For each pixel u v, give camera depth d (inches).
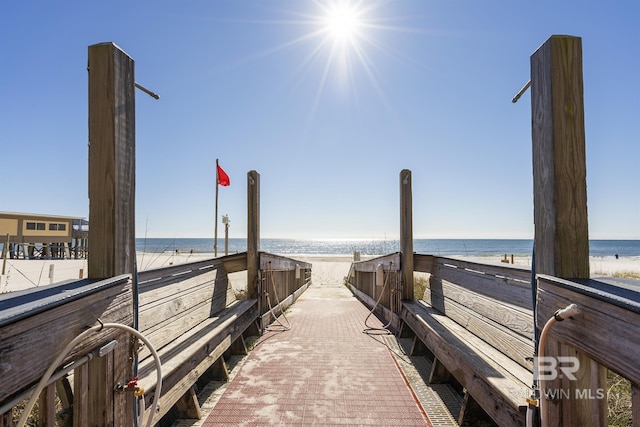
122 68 75.2
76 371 59.6
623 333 47.2
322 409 113.4
